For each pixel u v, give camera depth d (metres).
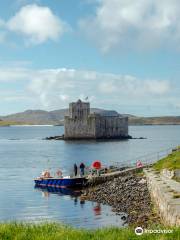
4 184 74.75
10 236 17.84
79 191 65.44
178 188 39.75
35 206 52.09
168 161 69.75
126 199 52.34
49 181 70.69
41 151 184.25
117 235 17.48
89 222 40.88
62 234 17.75
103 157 144.50
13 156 155.00
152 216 38.47
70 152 173.88
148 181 54.91
